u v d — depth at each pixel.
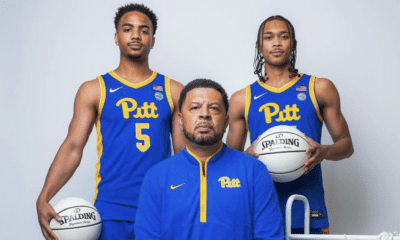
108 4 3.67
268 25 2.77
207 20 3.66
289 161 2.38
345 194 3.51
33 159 3.54
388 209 3.49
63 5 3.67
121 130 2.63
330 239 2.13
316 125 2.70
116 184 2.59
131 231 2.57
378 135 3.53
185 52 3.62
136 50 2.69
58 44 3.64
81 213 2.41
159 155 2.64
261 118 2.70
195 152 2.18
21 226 3.49
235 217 2.07
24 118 3.57
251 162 2.18
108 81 2.71
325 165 3.53
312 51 3.60
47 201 2.53
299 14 3.63
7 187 3.51
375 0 3.63
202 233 2.06
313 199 2.61
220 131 2.14
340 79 3.57
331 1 3.63
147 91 2.70
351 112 3.54
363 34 3.60
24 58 3.62
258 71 2.90
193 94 2.16
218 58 3.62
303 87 2.71
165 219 2.09
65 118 3.57
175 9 3.67
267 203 2.12
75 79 3.61
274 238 2.09
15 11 3.67
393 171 3.51
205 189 2.11
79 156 2.65
